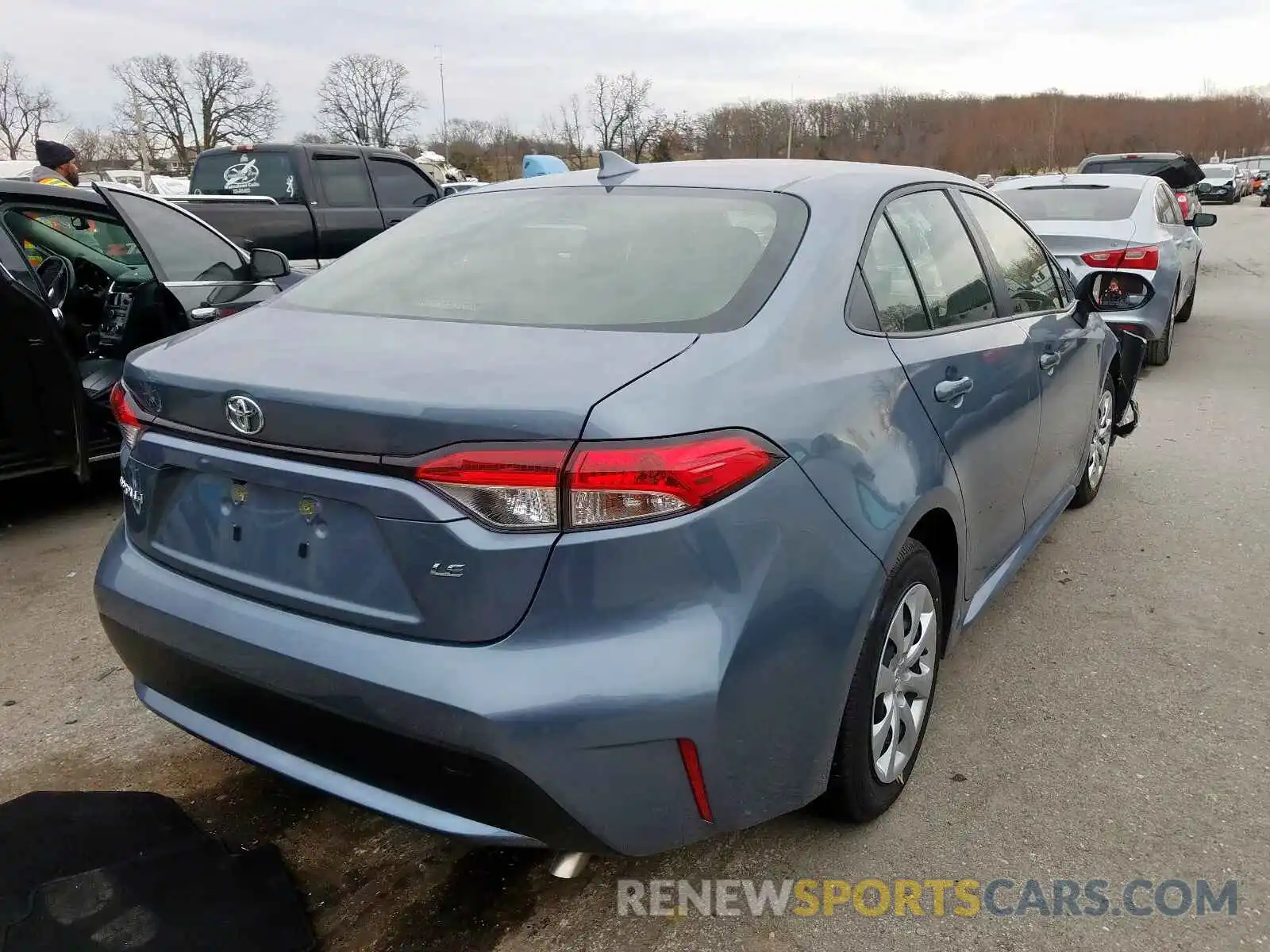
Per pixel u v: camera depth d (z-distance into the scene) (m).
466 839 1.97
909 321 2.70
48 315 4.50
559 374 1.97
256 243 9.10
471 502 1.86
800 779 2.19
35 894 2.32
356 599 2.02
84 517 5.14
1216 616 3.87
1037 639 3.69
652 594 1.88
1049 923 2.30
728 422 1.97
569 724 1.85
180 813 2.69
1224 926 2.29
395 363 2.08
